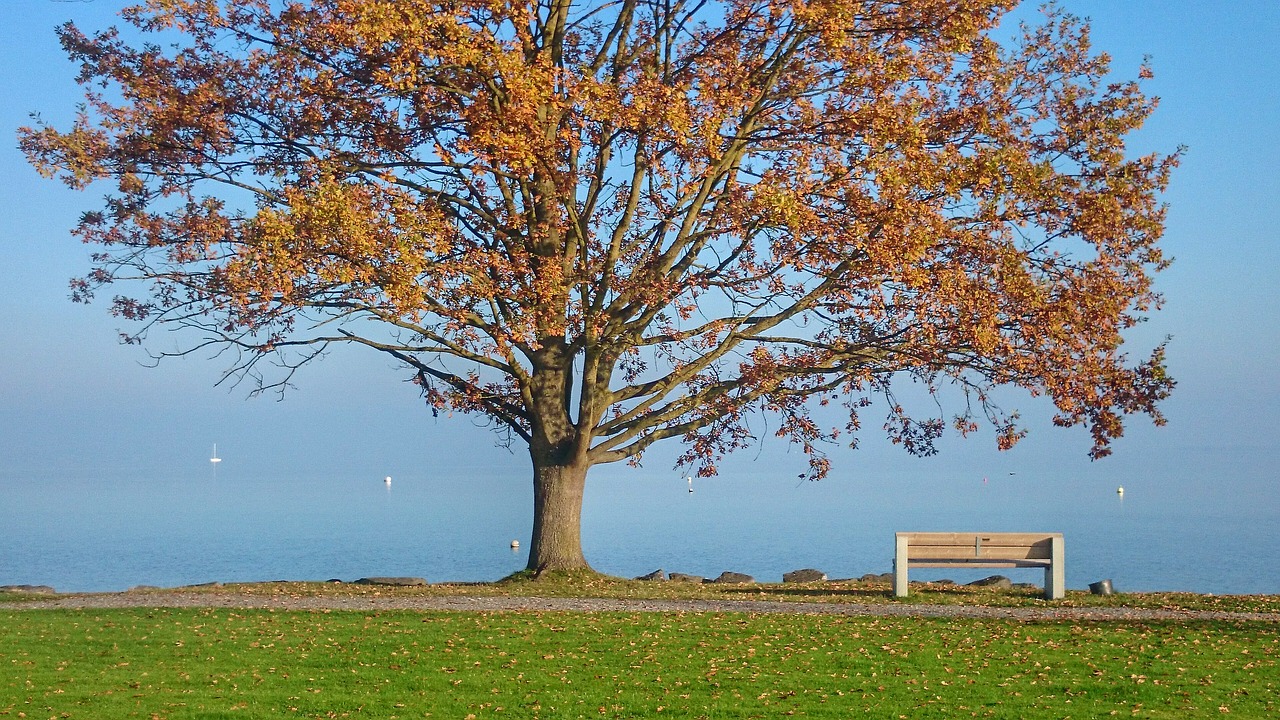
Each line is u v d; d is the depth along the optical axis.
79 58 21.14
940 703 11.55
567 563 22.58
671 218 21.02
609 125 19.62
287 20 20.45
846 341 22.11
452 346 21.41
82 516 77.19
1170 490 112.62
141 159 20.69
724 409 22.41
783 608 17.91
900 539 19.70
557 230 22.39
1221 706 11.32
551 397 23.02
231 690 12.16
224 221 19.67
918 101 20.69
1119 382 20.47
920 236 18.69
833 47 19.56
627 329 21.55
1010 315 20.23
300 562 41.91
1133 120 20.98
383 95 20.23
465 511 83.94
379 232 18.02
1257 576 34.88
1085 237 20.53
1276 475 162.50
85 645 14.48
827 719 11.00
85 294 21.06
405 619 16.47
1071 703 11.49
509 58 18.17
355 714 11.27
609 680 12.65
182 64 21.03
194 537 55.91
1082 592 20.38
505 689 12.24
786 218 18.61
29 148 19.86
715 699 11.76
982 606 18.31
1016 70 21.95
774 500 102.75
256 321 20.20
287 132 21.06
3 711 11.27
